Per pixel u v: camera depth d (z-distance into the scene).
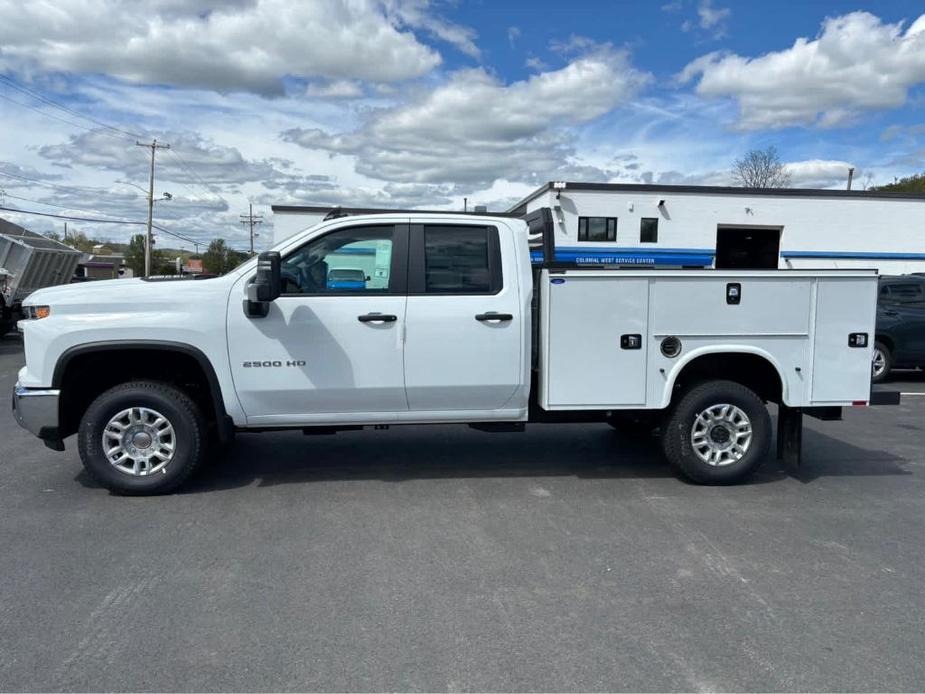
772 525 4.89
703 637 3.35
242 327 5.16
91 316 5.07
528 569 4.10
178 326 5.08
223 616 3.49
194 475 5.84
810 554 4.38
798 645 3.28
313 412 5.35
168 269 73.56
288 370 5.21
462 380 5.38
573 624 3.46
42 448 6.80
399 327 5.27
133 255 74.31
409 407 5.44
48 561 4.14
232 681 2.94
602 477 6.00
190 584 3.85
